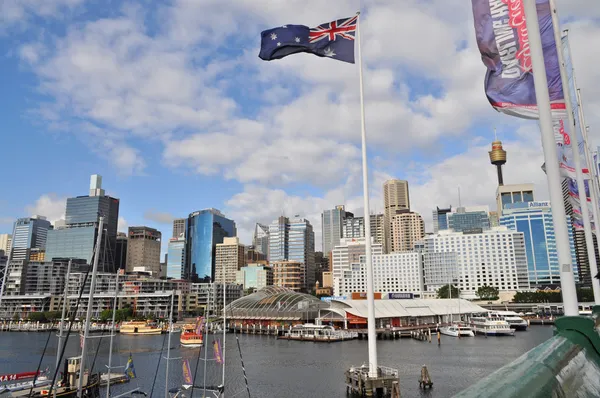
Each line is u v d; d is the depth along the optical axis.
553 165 12.83
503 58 21.84
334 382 80.44
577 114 32.09
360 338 165.88
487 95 22.12
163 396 72.94
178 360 110.31
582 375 4.56
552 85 24.84
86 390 73.12
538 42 13.51
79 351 133.62
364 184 53.00
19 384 75.56
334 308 193.12
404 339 160.88
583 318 5.65
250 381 82.94
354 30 48.94
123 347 141.75
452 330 169.62
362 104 53.03
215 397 68.88
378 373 58.44
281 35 46.88
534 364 4.30
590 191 33.56
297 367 98.00
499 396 3.31
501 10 21.98
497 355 113.88
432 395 69.19
